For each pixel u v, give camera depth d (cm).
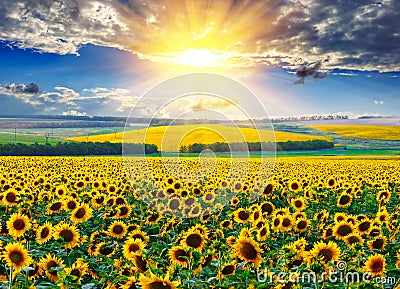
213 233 1011
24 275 679
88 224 1257
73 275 643
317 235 1101
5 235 940
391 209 1593
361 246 756
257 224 971
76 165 3709
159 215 1165
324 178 2611
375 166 4359
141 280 500
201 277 674
